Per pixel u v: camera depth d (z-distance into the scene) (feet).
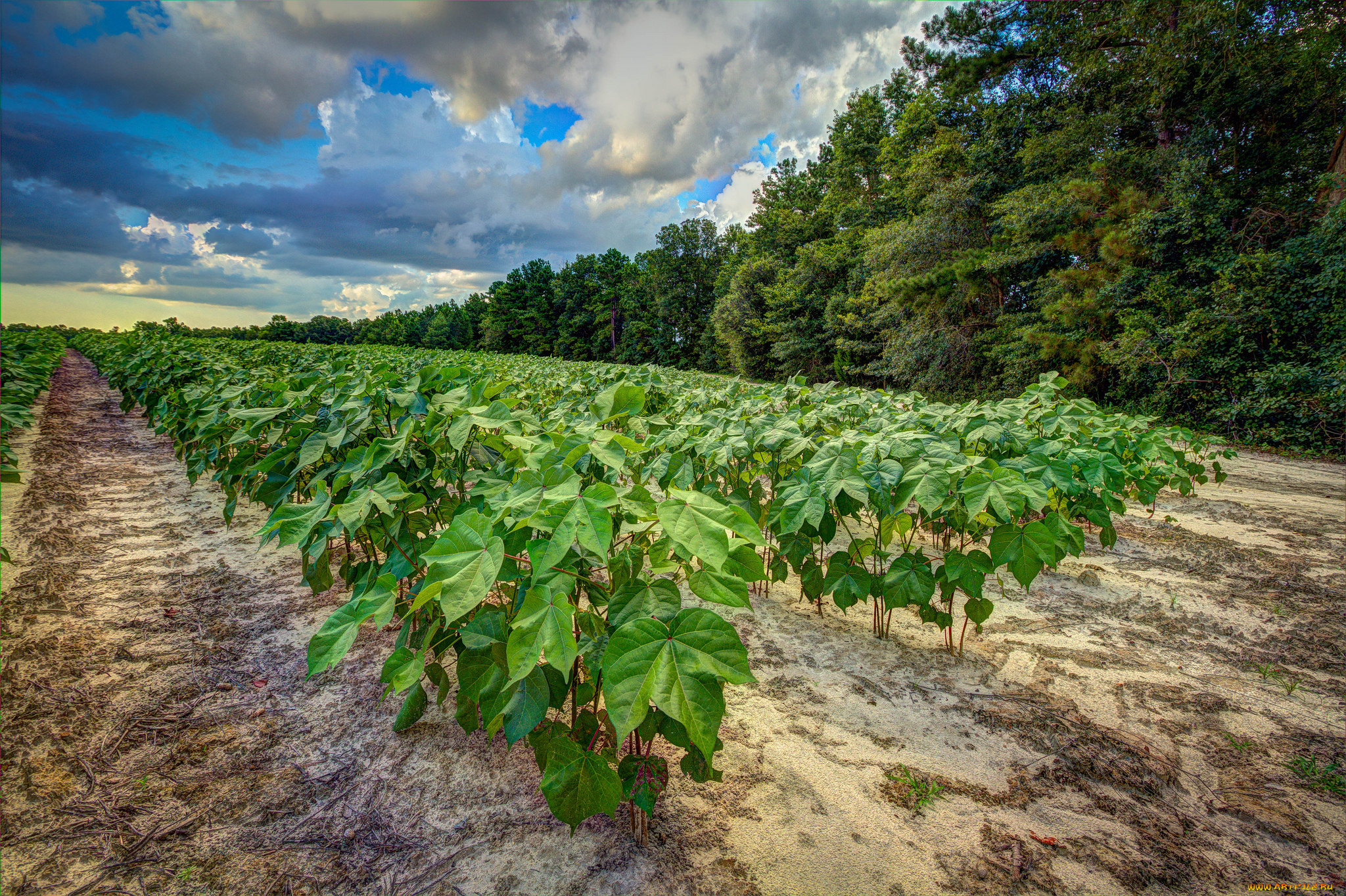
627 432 11.76
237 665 9.86
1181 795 7.18
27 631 10.56
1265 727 8.55
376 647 10.55
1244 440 39.88
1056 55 56.34
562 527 4.77
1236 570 14.93
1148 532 18.25
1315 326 39.27
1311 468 31.45
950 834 6.54
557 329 213.05
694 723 4.00
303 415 11.18
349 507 6.86
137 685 9.14
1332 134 48.19
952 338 61.21
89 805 6.70
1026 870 6.05
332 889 5.74
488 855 6.18
